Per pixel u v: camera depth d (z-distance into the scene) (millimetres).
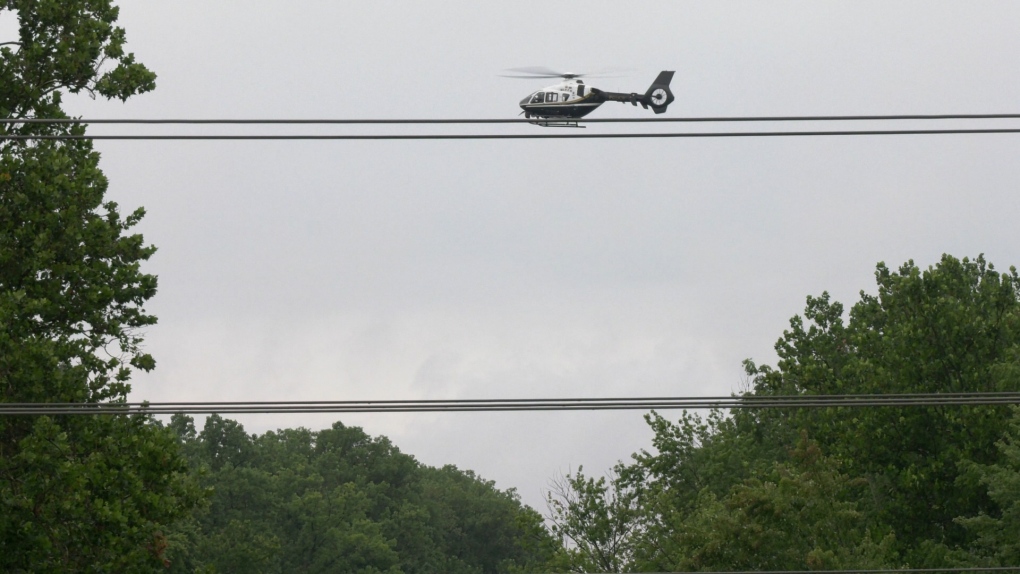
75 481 31219
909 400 18984
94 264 34594
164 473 33906
